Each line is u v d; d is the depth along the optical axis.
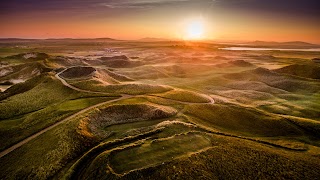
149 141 47.28
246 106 78.44
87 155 44.88
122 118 64.56
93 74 117.56
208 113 70.12
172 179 36.38
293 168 41.06
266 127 63.34
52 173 41.69
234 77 138.00
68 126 56.81
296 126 63.53
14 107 81.88
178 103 78.75
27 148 51.84
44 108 77.12
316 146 53.34
